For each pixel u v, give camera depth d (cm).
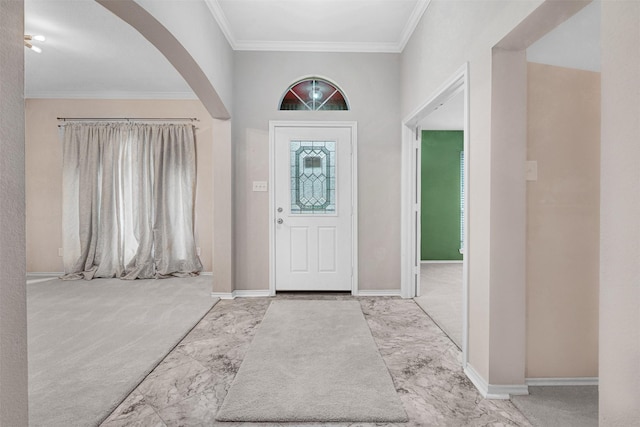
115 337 255
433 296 368
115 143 464
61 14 285
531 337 186
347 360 216
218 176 355
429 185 600
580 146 185
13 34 78
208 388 187
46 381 192
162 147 470
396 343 246
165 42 228
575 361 188
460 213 602
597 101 185
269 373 200
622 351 93
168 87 454
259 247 369
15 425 79
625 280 92
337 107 374
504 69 175
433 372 204
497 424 157
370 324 285
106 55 361
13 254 78
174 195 473
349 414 161
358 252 370
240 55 363
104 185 461
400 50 362
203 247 486
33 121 474
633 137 90
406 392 183
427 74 278
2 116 76
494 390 179
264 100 366
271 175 367
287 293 376
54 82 436
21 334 80
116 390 182
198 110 482
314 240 373
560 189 184
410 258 362
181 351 233
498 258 178
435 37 258
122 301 350
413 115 321
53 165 476
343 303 339
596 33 206
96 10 280
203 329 273
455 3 220
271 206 368
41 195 476
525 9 147
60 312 315
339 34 342
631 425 91
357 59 367
